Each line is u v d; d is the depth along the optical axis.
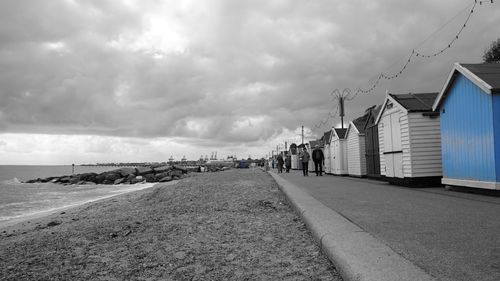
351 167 24.55
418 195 11.36
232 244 6.88
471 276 3.87
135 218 10.86
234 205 12.04
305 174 26.77
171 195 17.08
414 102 15.39
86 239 8.16
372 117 20.14
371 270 3.98
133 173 68.94
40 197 34.53
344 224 6.71
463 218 7.11
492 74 11.02
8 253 7.37
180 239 7.54
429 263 4.33
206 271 5.35
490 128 10.56
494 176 10.45
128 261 6.11
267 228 8.16
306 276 4.83
